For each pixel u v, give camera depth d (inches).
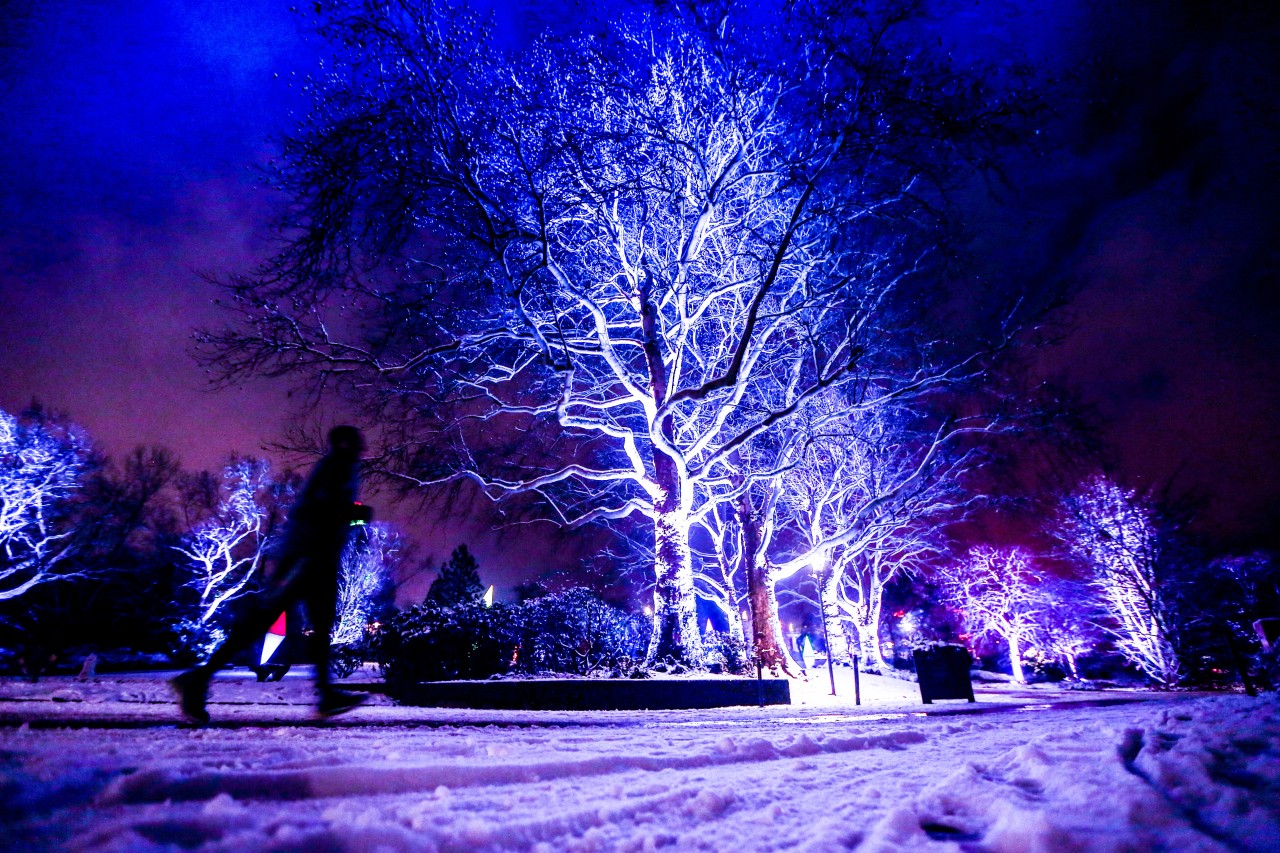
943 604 1667.1
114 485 1440.7
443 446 777.6
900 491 840.9
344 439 179.0
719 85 664.4
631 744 161.5
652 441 700.7
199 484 1547.7
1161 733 143.7
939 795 97.0
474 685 388.2
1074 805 84.6
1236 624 960.9
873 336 708.0
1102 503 1077.1
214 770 84.1
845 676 882.1
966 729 244.1
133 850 52.7
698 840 75.4
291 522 169.9
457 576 1594.5
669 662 589.6
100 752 101.4
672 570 664.4
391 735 170.7
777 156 653.3
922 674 536.1
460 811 80.2
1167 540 1035.3
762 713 358.6
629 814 87.1
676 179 689.0
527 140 617.3
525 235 561.0
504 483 759.7
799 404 630.5
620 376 735.7
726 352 843.4
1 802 63.0
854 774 129.6
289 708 266.5
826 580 1132.5
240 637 159.3
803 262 709.9
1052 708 408.5
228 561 1536.7
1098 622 1248.2
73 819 62.4
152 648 1678.2
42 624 1408.7
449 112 554.9
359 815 73.1
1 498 1192.8
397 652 500.1
